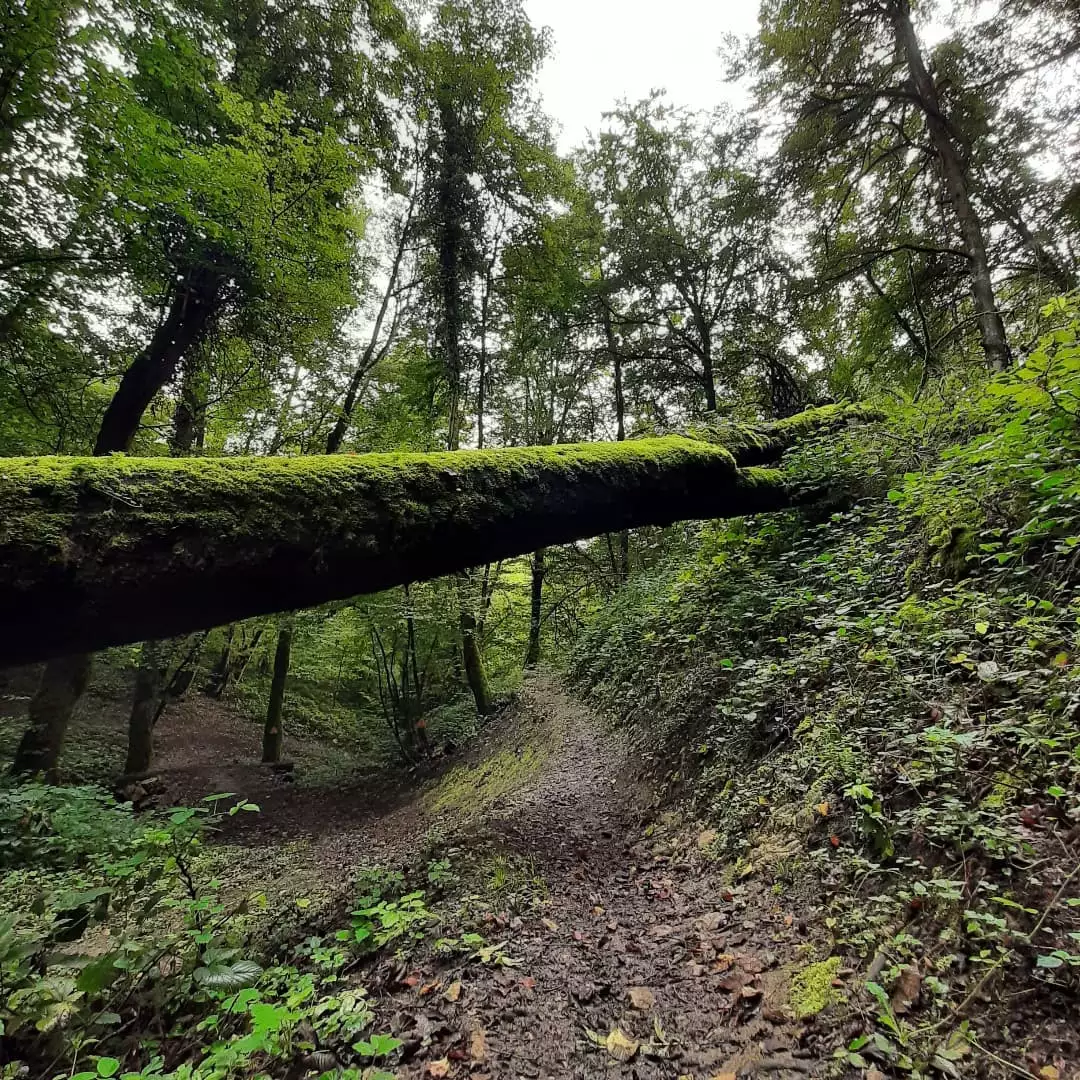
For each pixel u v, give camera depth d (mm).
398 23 10453
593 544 15266
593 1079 2064
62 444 8875
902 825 2521
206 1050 2244
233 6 8898
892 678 3299
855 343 10430
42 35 5609
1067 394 2859
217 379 10023
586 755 6949
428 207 12078
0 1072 2242
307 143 8469
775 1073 1849
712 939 2740
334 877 5656
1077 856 1966
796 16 8000
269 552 2871
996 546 3354
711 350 13492
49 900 3328
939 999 1793
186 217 6914
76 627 2508
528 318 14438
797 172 9016
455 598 11477
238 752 12734
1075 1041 1530
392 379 12953
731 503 5680
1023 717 2529
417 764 12023
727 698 4715
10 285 7016
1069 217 7840
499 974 2760
